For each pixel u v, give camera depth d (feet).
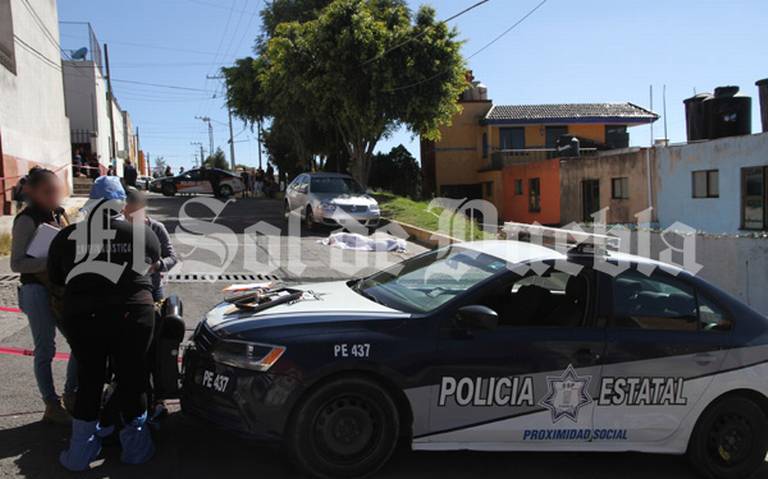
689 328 15.23
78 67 108.47
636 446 14.71
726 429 15.20
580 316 14.78
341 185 57.88
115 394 13.64
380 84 69.56
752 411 15.30
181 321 14.79
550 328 14.46
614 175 71.10
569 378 14.20
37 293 14.52
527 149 105.40
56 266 12.97
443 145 112.27
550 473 14.85
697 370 14.85
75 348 12.80
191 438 15.20
